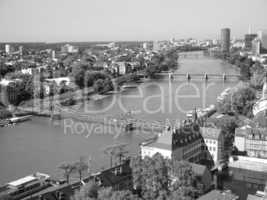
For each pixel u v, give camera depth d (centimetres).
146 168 17725
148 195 16800
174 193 15650
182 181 16775
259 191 19375
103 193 14588
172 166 17438
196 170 19250
